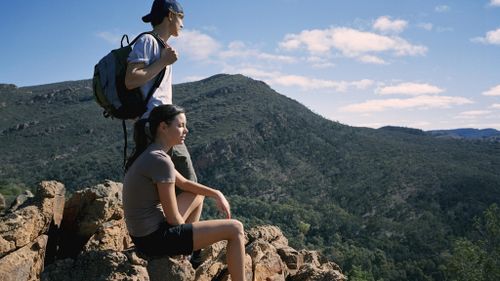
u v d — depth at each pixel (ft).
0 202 21.24
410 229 401.49
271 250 18.74
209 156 563.89
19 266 14.80
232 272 12.28
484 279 129.49
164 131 12.24
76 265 12.50
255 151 593.01
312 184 540.52
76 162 518.37
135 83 12.69
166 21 14.02
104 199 18.53
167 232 11.89
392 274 296.51
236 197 471.62
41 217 16.48
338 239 387.96
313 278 19.17
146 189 11.85
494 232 138.00
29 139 639.35
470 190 468.34
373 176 537.24
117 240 18.45
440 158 604.49
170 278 12.51
